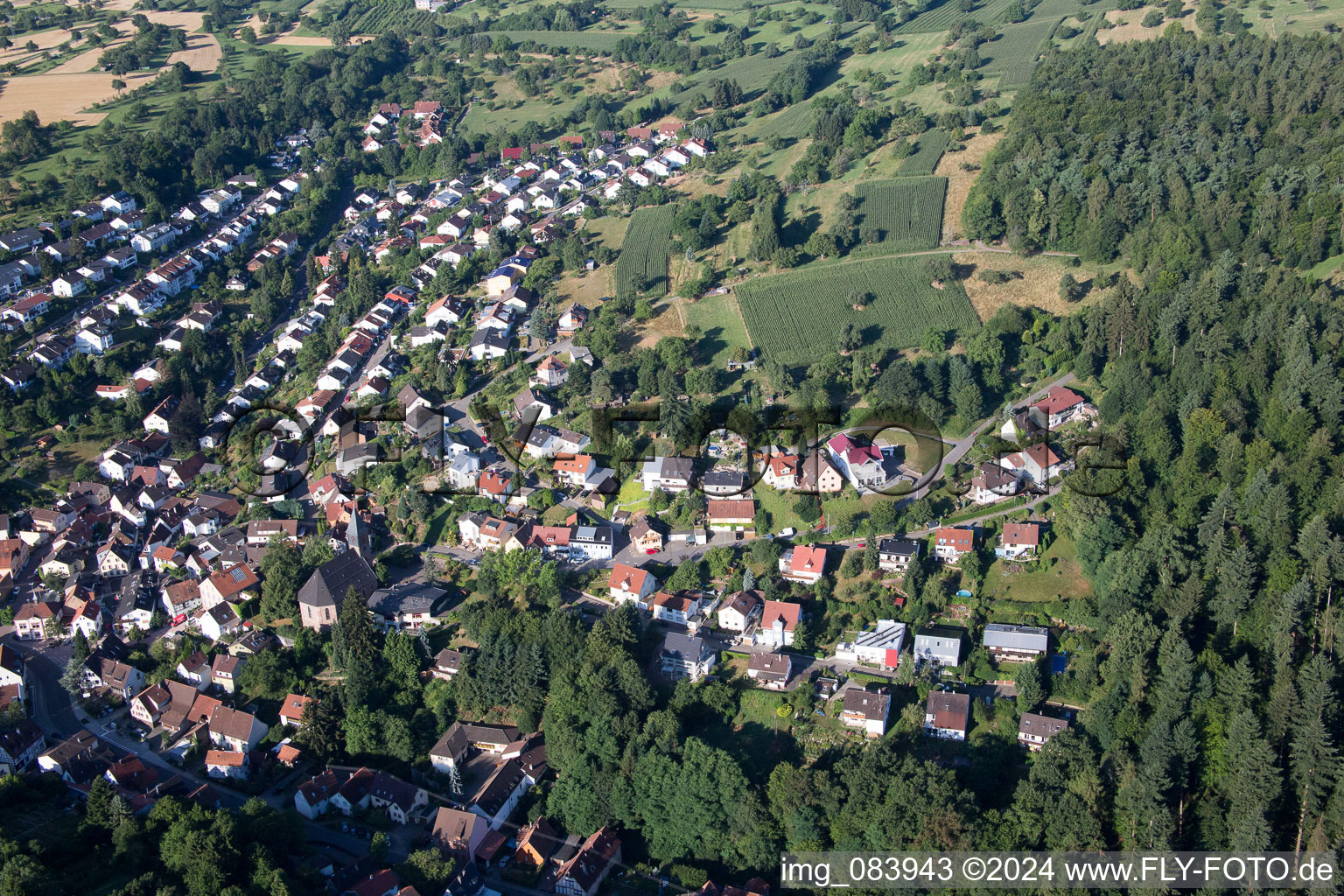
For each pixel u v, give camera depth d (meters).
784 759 168.38
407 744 178.12
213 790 169.62
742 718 175.50
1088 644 175.00
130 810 159.00
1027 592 186.50
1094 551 184.50
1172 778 149.00
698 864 160.12
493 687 182.62
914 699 173.50
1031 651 174.50
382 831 166.88
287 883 145.75
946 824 148.50
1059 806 148.25
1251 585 169.00
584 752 170.88
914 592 186.62
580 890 153.75
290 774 179.38
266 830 154.75
